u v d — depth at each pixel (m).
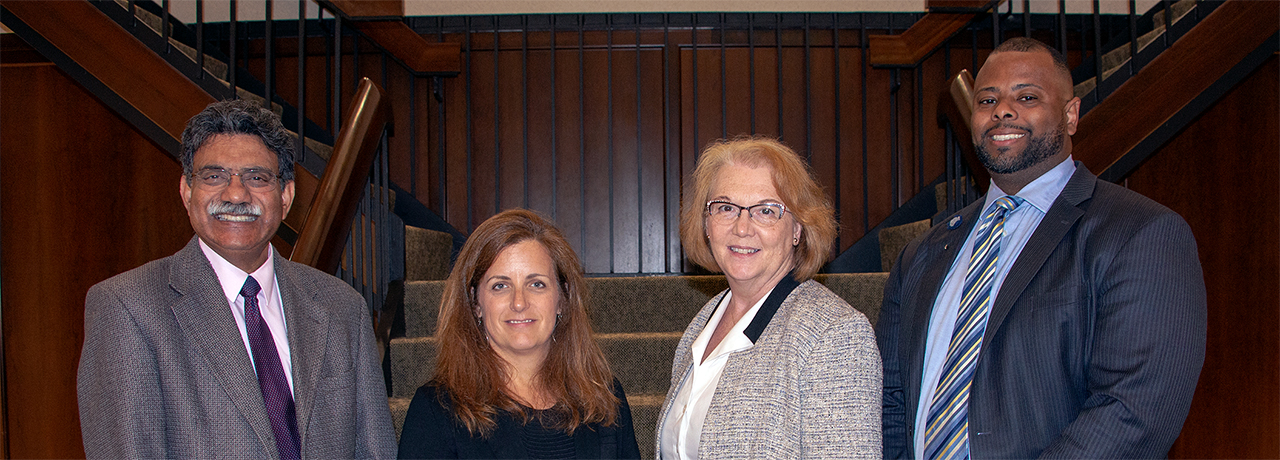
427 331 2.52
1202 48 2.25
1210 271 2.86
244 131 1.28
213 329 1.22
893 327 1.46
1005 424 1.13
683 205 1.37
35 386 3.14
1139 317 1.05
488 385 1.25
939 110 2.61
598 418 1.34
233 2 2.35
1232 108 2.77
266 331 1.31
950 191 2.64
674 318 2.67
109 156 3.19
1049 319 1.13
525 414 1.25
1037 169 1.29
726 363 1.19
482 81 3.78
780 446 1.05
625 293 2.66
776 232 1.19
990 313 1.21
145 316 1.18
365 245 2.29
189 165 1.28
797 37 3.78
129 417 1.11
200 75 2.34
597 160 3.76
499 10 3.82
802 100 3.76
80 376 1.17
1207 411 2.88
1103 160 2.17
